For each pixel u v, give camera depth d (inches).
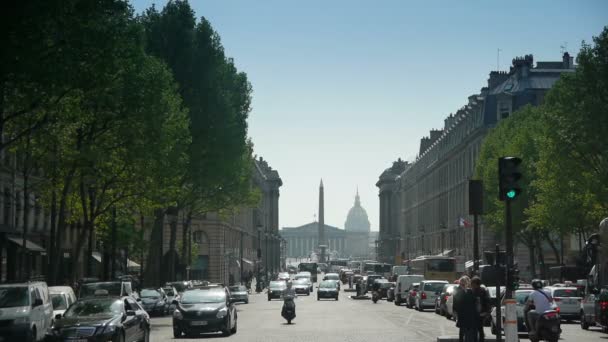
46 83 1295.5
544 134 2518.5
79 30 1334.9
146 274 2871.6
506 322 1031.0
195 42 2792.8
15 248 2551.7
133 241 2940.5
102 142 1883.6
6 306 1233.4
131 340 1224.8
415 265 3924.7
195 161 2790.4
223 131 2797.7
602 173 2229.3
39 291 1296.8
